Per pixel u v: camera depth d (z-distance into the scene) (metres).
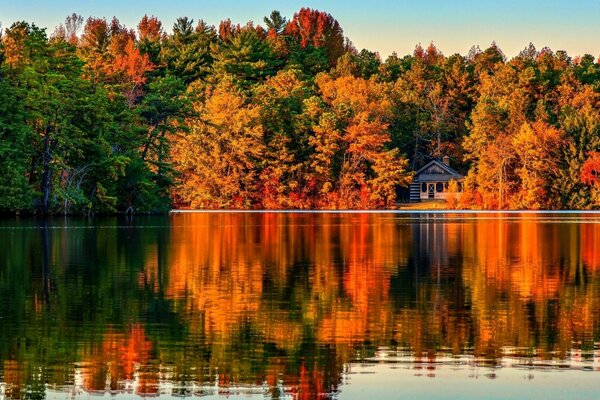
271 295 43.59
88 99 119.69
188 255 63.28
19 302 40.91
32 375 28.42
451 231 95.25
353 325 35.97
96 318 37.19
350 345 32.44
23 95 113.94
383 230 97.12
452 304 41.03
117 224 106.19
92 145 120.81
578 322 36.62
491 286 47.06
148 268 54.66
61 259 59.50
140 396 26.50
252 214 152.50
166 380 27.98
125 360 30.17
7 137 110.81
